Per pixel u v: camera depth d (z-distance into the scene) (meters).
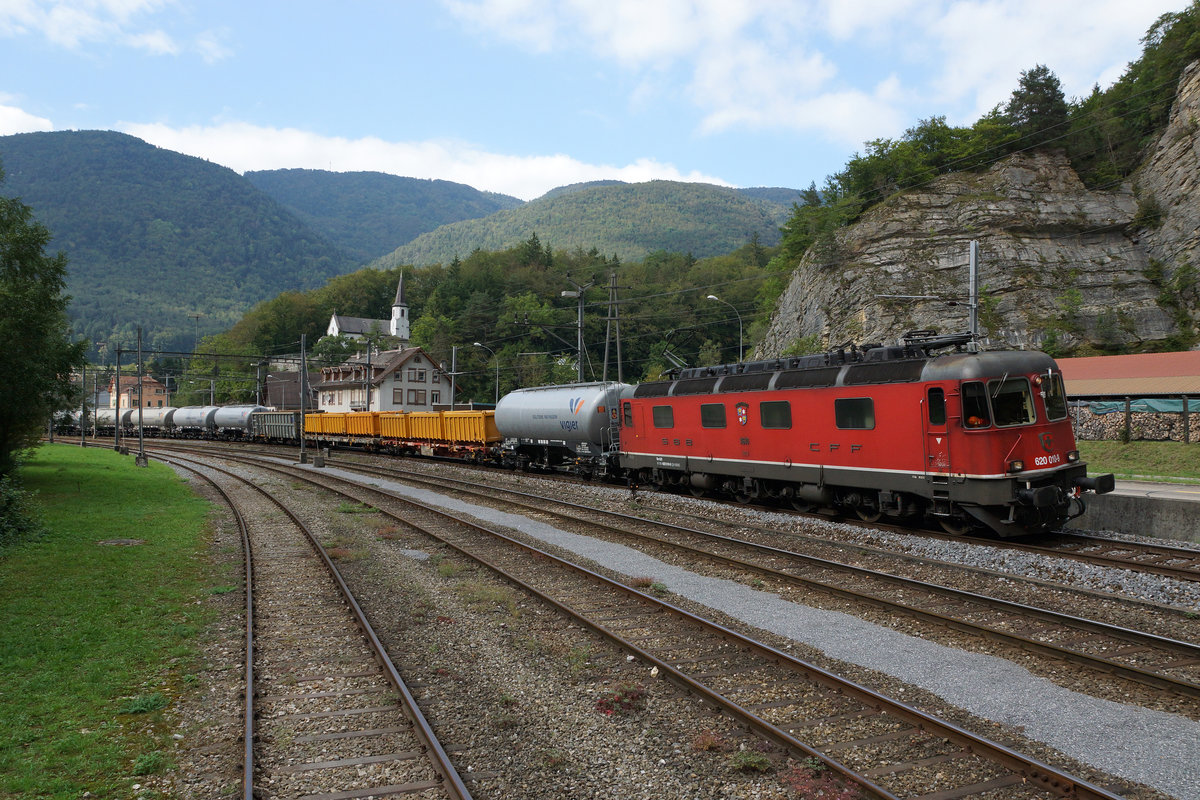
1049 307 53.81
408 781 5.77
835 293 60.59
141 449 39.97
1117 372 38.00
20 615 10.19
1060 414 14.55
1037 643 8.37
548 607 10.92
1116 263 56.31
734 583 12.21
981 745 5.95
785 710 7.00
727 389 21.02
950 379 14.61
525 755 6.22
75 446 56.94
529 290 102.12
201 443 68.25
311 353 108.62
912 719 6.58
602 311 91.75
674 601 11.17
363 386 78.19
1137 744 6.20
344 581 12.83
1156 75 65.25
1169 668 7.97
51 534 16.31
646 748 6.32
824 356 18.66
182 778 5.85
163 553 14.99
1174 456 27.97
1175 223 55.41
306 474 35.09
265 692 7.68
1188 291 52.31
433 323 101.62
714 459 21.56
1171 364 37.06
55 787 5.57
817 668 7.71
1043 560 12.68
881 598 10.38
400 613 10.83
